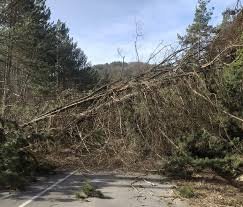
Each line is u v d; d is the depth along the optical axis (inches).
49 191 468.8
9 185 468.8
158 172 590.9
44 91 977.5
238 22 565.9
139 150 551.5
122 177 568.1
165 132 530.6
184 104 525.3
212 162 579.2
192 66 533.3
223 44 547.2
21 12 1237.1
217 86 541.3
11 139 528.1
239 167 594.6
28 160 545.3
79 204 412.5
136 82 551.8
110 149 577.0
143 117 532.7
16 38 1171.9
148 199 451.8
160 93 530.0
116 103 554.6
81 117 603.2
